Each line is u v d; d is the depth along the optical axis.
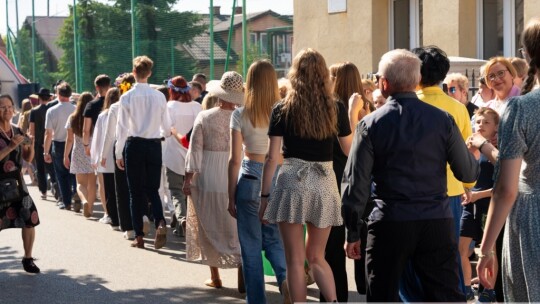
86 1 24.69
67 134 13.73
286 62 23.42
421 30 17.12
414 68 5.34
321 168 6.26
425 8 16.55
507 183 4.62
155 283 8.92
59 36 27.77
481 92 8.71
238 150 7.12
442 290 5.24
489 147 5.76
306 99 6.18
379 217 5.24
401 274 5.28
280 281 7.36
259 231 7.21
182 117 11.38
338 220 6.30
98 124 12.19
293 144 6.23
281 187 6.23
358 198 5.32
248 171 7.14
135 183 10.78
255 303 7.19
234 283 8.91
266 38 23.30
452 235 5.29
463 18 15.76
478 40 15.85
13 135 8.84
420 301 5.46
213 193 8.30
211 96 8.76
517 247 4.71
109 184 12.42
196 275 9.30
